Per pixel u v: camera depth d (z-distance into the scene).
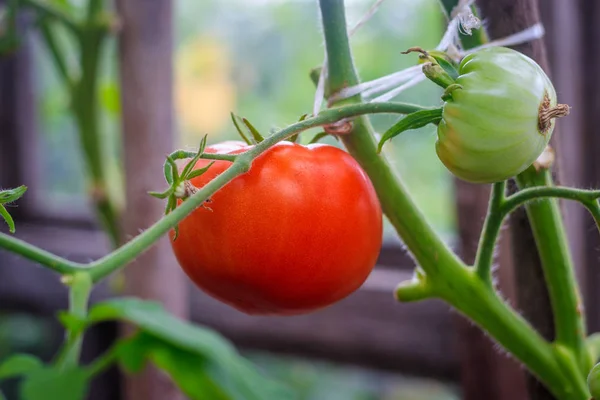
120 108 0.90
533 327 0.54
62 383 0.67
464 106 0.43
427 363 0.90
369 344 0.93
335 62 0.49
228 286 0.48
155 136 0.89
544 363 0.51
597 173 0.83
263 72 1.54
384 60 1.28
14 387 1.44
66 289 1.20
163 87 0.89
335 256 0.47
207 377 0.72
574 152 0.79
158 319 0.73
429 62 0.44
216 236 0.47
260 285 0.48
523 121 0.43
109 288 1.12
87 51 0.97
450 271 0.51
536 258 0.54
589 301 0.81
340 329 0.95
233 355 0.76
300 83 1.49
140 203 0.89
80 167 1.48
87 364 1.18
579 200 0.46
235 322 1.02
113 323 1.17
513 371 0.71
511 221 0.54
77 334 0.67
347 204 0.48
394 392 1.57
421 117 0.44
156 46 0.89
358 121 0.50
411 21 1.24
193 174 0.45
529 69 0.43
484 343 0.72
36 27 0.99
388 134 0.45
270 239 0.47
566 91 0.75
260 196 0.47
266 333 1.00
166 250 0.90
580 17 0.82
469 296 0.51
